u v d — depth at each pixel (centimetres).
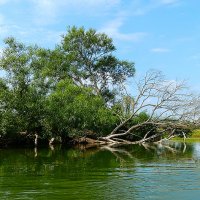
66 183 2088
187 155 3938
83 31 6994
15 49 4966
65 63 6619
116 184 2062
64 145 5388
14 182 2111
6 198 1697
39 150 4466
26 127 4866
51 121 5012
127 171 2584
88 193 1822
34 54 5241
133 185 2034
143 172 2536
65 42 7044
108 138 5741
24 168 2734
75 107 5222
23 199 1683
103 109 5553
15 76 4806
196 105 5356
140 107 5619
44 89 5250
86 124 5334
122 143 5753
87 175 2389
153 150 4750
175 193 1842
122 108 6009
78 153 4138
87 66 7156
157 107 5491
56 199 1691
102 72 7244
